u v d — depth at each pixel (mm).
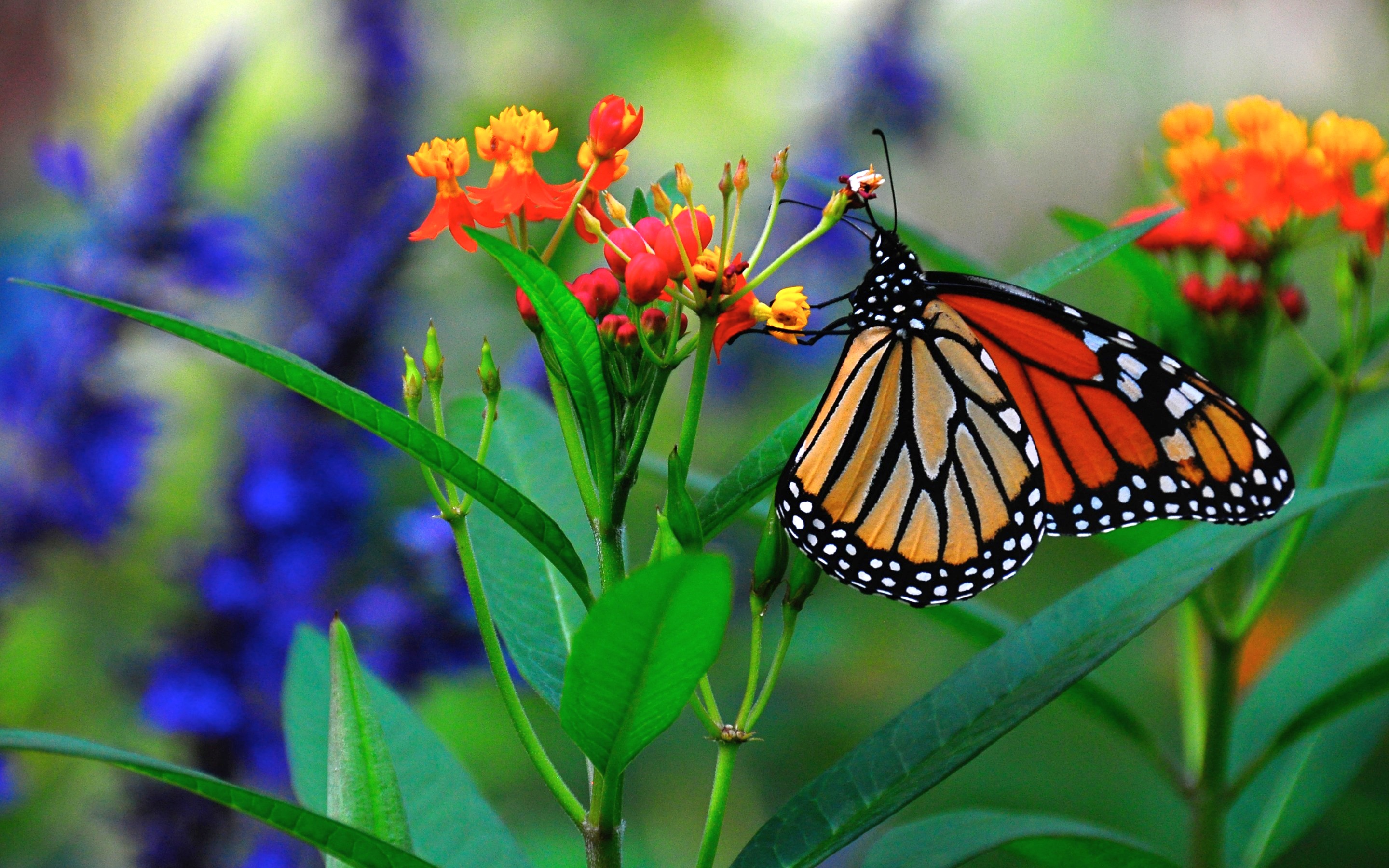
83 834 807
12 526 789
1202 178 751
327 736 715
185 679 771
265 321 804
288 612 776
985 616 747
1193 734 756
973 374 708
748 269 667
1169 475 701
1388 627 764
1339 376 748
